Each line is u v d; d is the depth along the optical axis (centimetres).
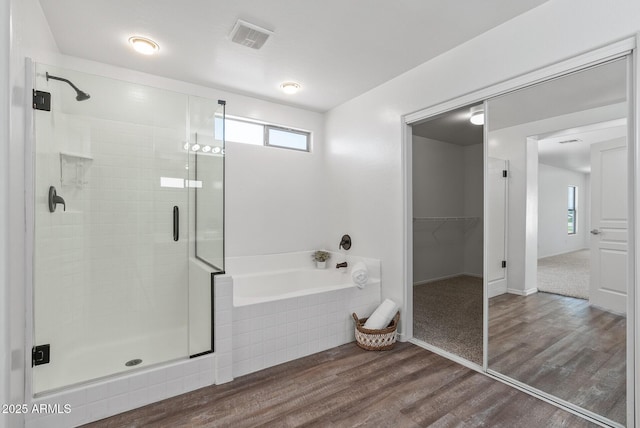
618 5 156
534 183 230
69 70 210
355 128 337
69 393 167
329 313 266
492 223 225
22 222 156
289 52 243
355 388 203
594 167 186
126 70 269
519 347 214
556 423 167
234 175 331
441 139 520
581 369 188
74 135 227
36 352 168
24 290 161
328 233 379
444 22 204
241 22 203
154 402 189
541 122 199
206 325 220
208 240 233
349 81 296
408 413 177
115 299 248
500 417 173
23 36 154
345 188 352
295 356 246
